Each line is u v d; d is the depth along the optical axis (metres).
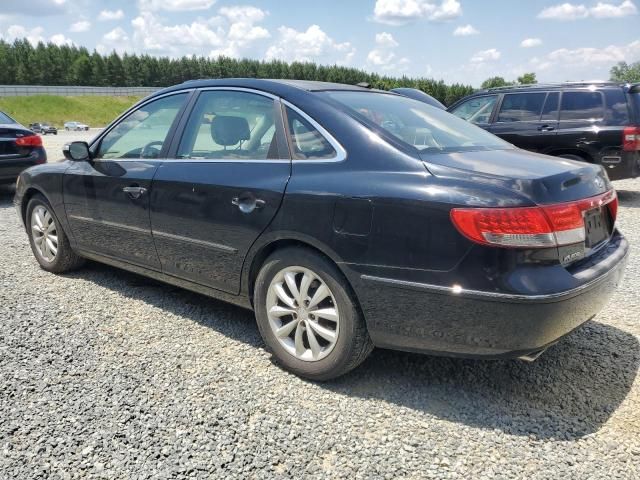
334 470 2.34
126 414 2.71
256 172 3.22
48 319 3.88
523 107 9.12
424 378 3.12
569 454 2.45
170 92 4.05
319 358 3.00
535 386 3.03
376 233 2.70
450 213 2.52
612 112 8.36
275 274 3.14
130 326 3.79
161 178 3.72
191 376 3.11
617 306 4.22
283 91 3.35
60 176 4.57
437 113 3.78
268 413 2.75
